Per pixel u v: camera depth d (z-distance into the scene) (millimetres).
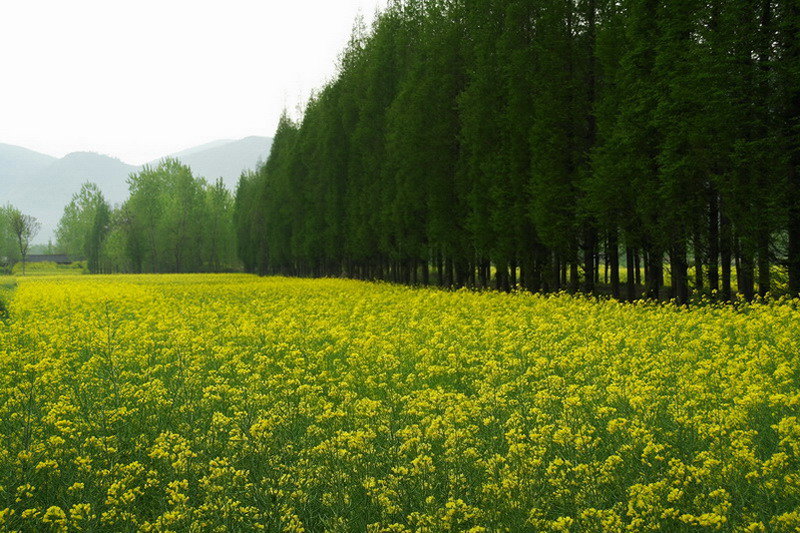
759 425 6773
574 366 10266
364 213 46906
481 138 30891
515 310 20172
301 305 23312
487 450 6410
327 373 10570
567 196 25828
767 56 18234
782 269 20766
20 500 5547
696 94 19156
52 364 10000
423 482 5406
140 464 6309
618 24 24359
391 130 42031
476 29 31734
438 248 36594
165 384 10117
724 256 21422
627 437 6273
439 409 8008
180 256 113062
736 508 4934
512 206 28969
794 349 10375
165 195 117250
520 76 28203
